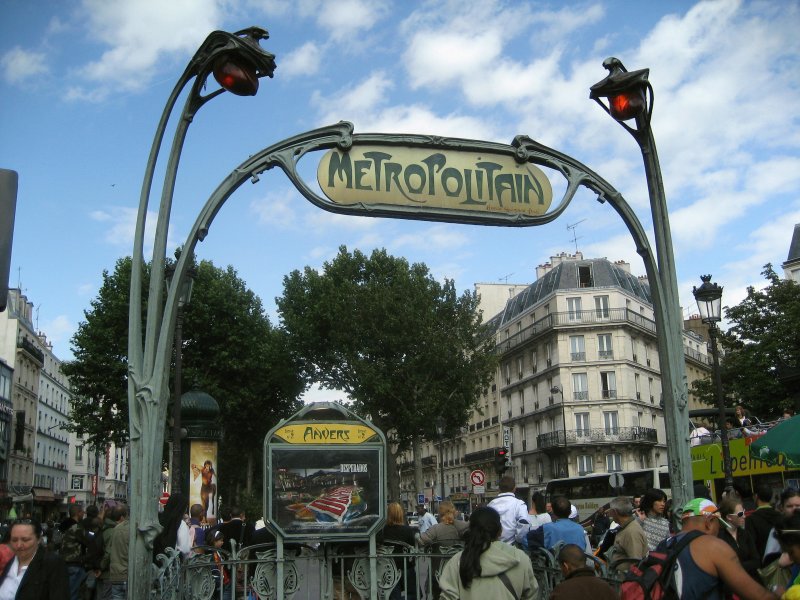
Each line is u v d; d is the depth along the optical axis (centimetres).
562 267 6812
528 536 819
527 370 7031
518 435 7069
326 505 811
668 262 682
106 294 4116
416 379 4275
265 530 916
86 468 9375
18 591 552
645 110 672
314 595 852
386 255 4791
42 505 7250
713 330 1800
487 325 4612
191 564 714
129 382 568
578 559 461
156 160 595
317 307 4603
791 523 429
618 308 6419
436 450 9200
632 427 6153
